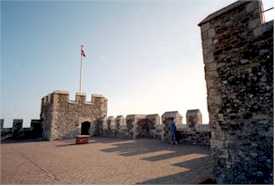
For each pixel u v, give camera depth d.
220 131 5.17
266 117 4.30
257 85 4.52
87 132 21.00
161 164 6.46
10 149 11.42
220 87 5.30
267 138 4.23
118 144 12.25
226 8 5.30
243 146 4.64
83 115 20.58
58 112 18.98
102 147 11.20
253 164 4.41
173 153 8.38
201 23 6.00
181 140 11.63
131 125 15.98
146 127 15.57
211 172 5.38
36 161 7.47
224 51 5.31
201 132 10.45
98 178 5.14
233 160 4.79
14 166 6.66
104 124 20.31
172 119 12.37
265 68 4.41
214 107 5.39
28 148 11.77
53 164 6.89
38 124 22.00
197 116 10.94
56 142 15.66
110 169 6.03
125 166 6.36
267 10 4.62
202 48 5.93
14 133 20.41
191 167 5.95
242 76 4.83
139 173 5.49
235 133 4.84
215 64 5.50
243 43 4.89
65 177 5.30
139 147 10.50
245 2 4.91
